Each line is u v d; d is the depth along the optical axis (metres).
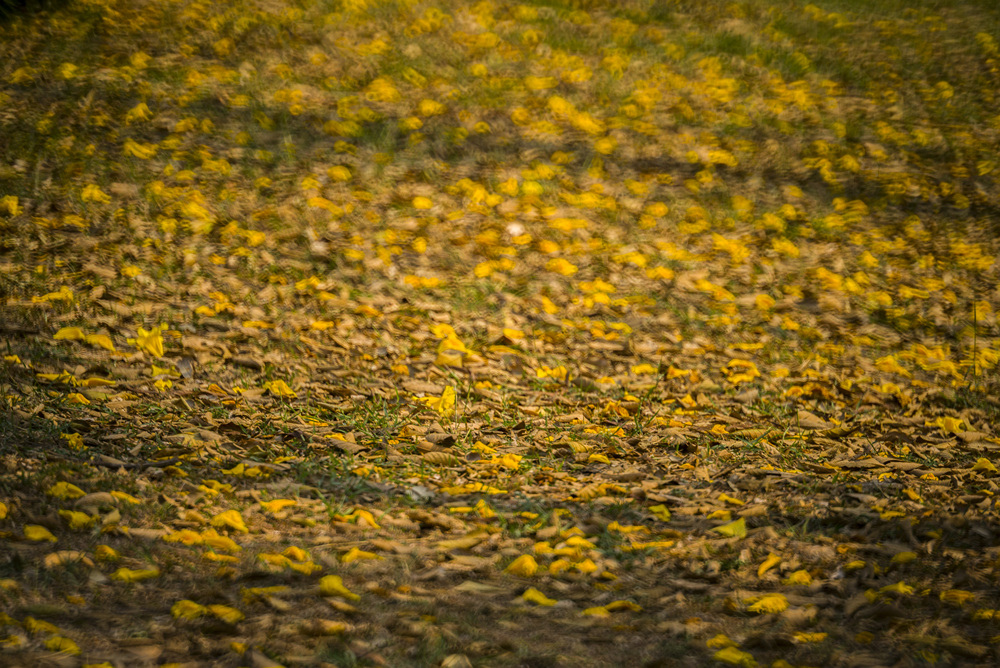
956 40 19.64
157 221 12.91
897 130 16.72
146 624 4.93
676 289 12.80
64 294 10.84
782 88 17.34
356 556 6.07
